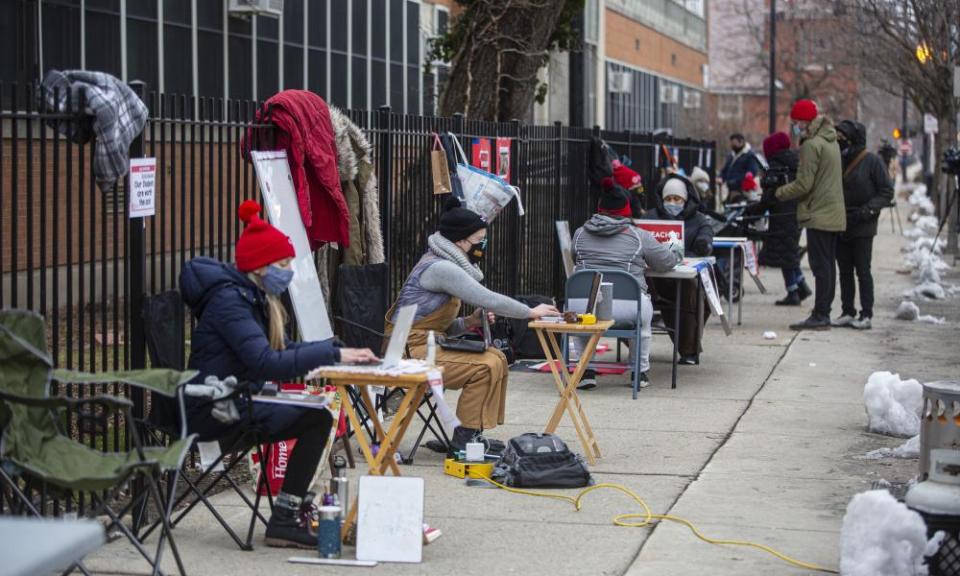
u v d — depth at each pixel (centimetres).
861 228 1356
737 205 1628
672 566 545
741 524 614
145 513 591
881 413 838
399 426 576
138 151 609
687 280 1093
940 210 2864
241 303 560
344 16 1939
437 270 736
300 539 565
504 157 1220
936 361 1148
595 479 707
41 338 501
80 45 1290
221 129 698
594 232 969
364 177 838
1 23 1159
